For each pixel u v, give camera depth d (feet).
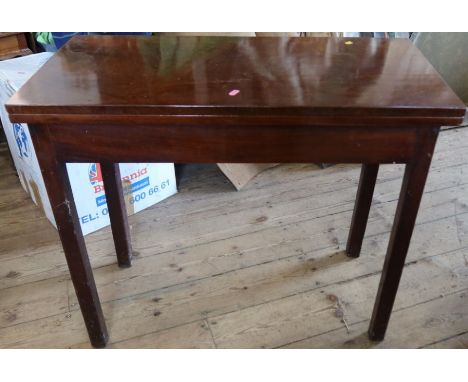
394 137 3.48
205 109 3.26
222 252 5.76
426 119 3.30
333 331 4.77
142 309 5.00
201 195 6.85
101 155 3.53
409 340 4.67
